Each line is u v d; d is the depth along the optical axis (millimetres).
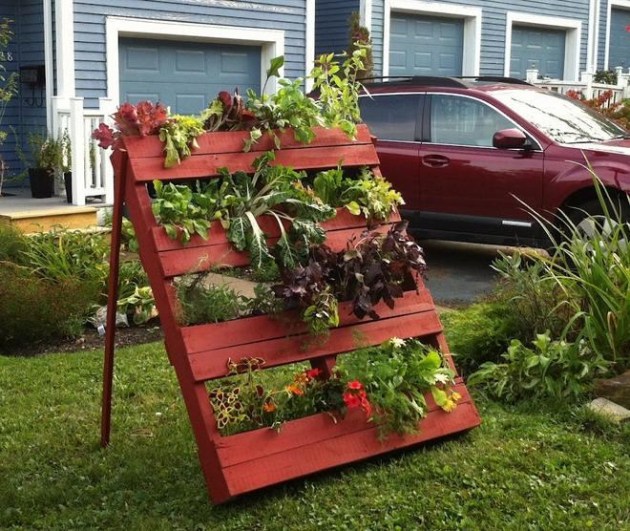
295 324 3633
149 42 11336
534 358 4598
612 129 8422
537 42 17938
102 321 6414
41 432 4293
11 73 10781
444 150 8203
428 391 3887
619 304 4762
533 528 3250
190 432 4230
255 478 3369
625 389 4434
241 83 12500
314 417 3576
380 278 3705
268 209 3707
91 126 9680
